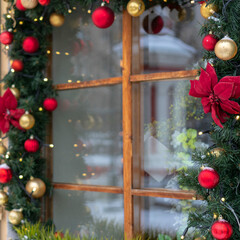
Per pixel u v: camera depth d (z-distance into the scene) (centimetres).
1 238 366
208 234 306
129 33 346
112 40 357
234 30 304
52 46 369
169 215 338
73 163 367
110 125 361
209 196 308
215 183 300
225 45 297
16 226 357
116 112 360
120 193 350
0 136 368
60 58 368
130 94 345
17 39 362
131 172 344
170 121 344
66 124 369
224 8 302
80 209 360
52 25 368
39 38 366
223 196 305
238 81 298
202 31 311
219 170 304
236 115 303
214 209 302
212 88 304
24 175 355
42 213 364
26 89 362
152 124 347
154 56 346
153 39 346
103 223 354
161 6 346
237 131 302
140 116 348
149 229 342
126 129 345
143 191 341
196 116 338
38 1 349
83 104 368
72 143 368
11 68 361
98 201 356
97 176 362
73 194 362
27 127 350
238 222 297
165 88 345
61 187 364
